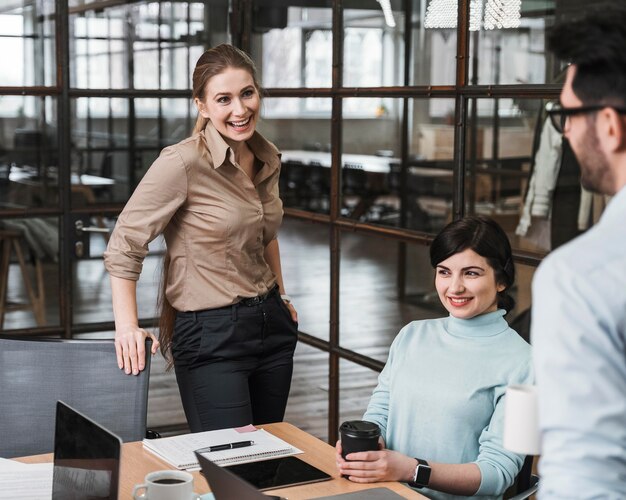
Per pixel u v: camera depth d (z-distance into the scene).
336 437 3.85
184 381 2.92
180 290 2.85
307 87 3.87
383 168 3.53
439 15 3.23
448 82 3.22
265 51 4.09
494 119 3.12
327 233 3.84
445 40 3.22
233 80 2.71
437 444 2.19
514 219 3.21
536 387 1.47
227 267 2.82
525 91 2.99
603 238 1.18
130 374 2.54
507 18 3.02
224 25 4.27
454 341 2.24
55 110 4.05
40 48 4.00
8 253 4.04
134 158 4.20
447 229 2.22
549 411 1.16
